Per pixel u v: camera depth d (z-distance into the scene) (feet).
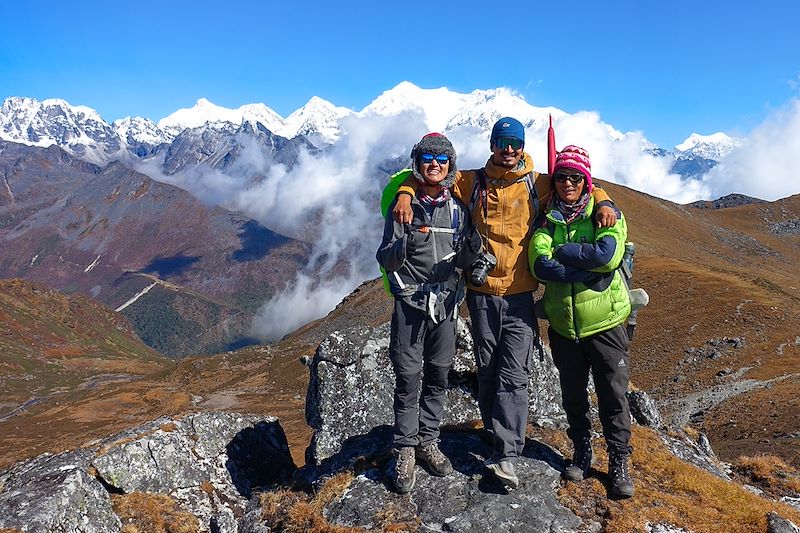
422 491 9.69
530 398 14.16
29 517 9.11
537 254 9.09
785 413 62.18
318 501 9.98
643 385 95.20
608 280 9.21
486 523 8.93
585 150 9.09
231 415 14.79
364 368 14.11
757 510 9.73
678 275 128.98
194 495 12.58
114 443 12.55
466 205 9.55
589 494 9.77
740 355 91.30
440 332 9.57
